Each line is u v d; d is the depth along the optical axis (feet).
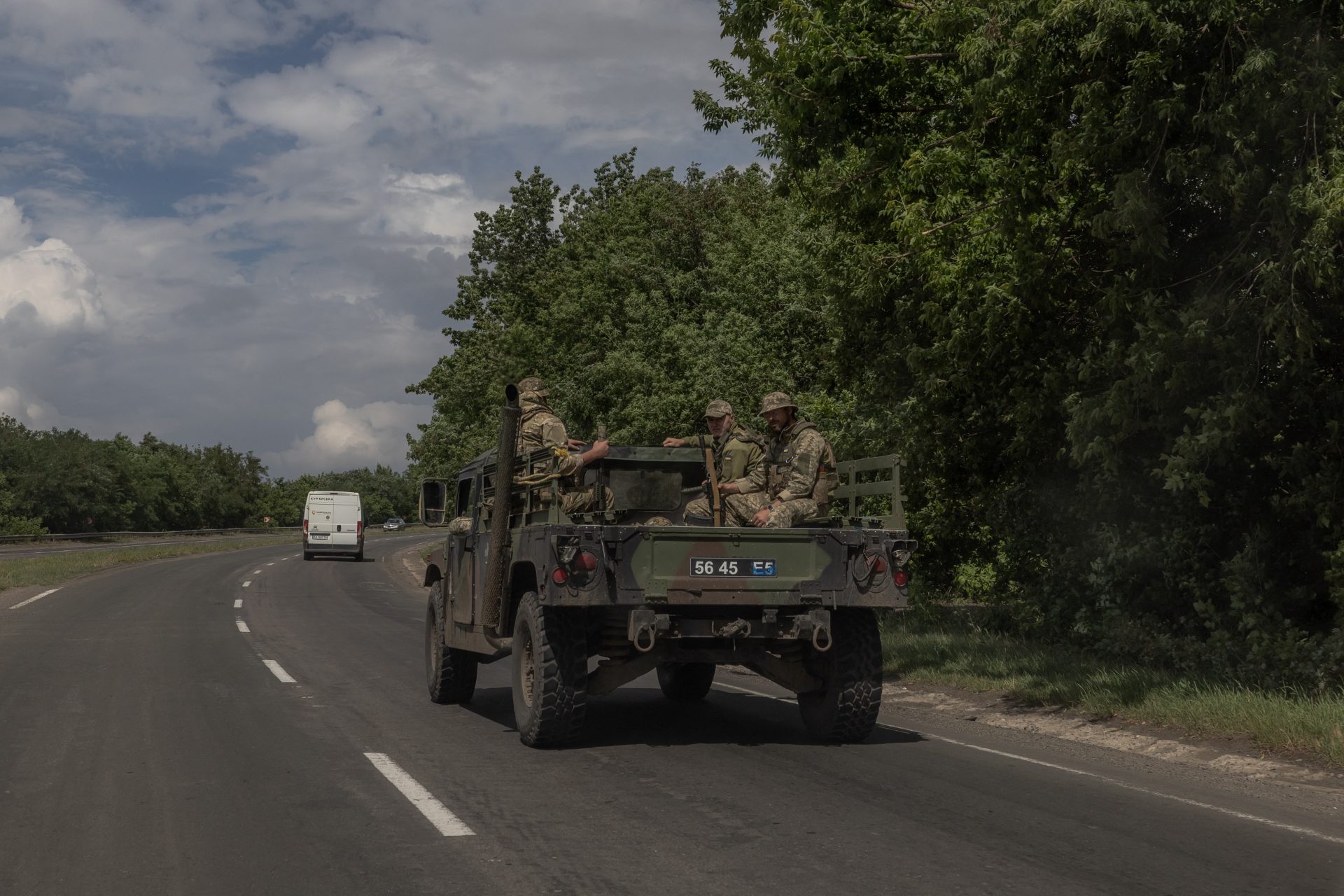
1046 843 18.49
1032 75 32.53
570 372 109.09
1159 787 22.99
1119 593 41.22
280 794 22.17
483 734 29.22
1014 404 42.73
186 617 66.49
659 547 26.04
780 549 26.78
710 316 85.71
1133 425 33.53
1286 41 28.89
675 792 22.24
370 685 39.34
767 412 30.04
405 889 16.11
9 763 25.18
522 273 166.91
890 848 18.16
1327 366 33.32
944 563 62.95
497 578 29.07
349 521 155.94
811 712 28.78
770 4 41.65
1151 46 30.25
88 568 119.14
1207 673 35.50
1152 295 32.22
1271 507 36.27
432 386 162.81
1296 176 28.12
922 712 34.30
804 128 42.29
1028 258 37.40
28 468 288.71
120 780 23.48
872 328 53.67
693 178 133.90
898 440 50.93
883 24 40.04
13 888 16.22
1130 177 30.53
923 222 39.96
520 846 18.35
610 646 27.86
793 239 80.64
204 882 16.51
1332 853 18.02
